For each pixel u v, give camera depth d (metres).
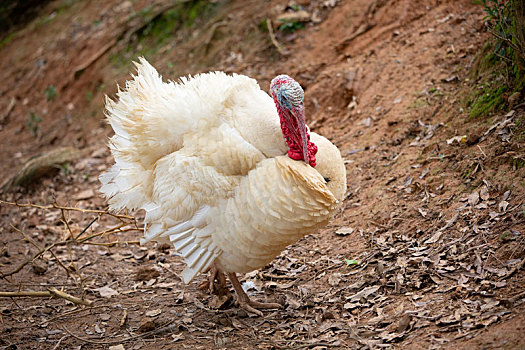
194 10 17.52
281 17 15.09
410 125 10.40
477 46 11.02
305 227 6.89
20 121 18.86
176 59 16.39
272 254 7.23
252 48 15.18
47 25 22.08
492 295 6.40
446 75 10.90
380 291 7.41
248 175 6.92
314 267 8.59
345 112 12.23
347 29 14.02
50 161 14.21
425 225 8.29
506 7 9.29
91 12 21.14
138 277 9.34
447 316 6.36
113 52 18.33
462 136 9.26
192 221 7.25
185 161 7.29
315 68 13.52
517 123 8.55
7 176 15.18
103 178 8.45
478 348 5.61
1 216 12.76
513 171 8.01
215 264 7.71
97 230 11.53
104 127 16.44
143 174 8.00
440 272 7.20
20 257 10.62
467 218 7.86
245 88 7.57
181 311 8.15
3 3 23.48
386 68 12.15
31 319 8.23
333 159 7.28
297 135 6.82
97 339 7.54
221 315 7.89
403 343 6.21
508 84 9.13
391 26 13.15
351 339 6.61
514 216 7.34
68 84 18.75
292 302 7.79
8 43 22.64
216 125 7.34
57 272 9.93
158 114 7.74
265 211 6.69
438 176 8.95
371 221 9.02
